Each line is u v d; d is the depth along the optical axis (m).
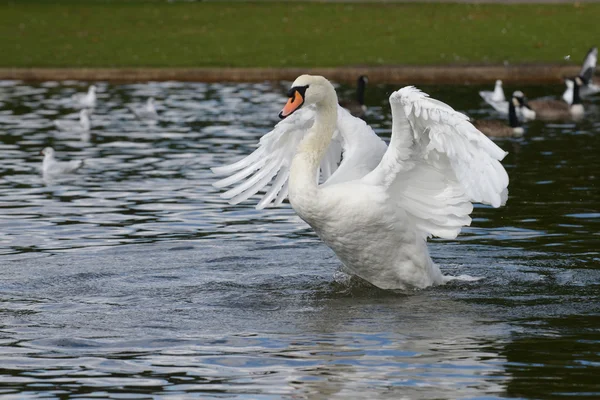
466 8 52.31
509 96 33.78
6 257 14.26
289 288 12.80
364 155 13.14
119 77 37.31
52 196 18.48
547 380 9.31
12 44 43.72
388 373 9.52
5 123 27.36
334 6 54.28
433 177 12.49
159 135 25.14
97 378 9.48
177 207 17.56
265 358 9.99
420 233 12.74
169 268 13.74
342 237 12.38
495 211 16.91
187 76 37.06
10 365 9.84
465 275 13.28
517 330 10.84
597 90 34.41
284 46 43.00
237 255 14.45
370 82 36.62
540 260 14.00
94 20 50.31
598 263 13.79
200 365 9.81
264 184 13.88
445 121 11.32
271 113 28.33
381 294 12.57
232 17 50.88
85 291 12.61
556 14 49.59
